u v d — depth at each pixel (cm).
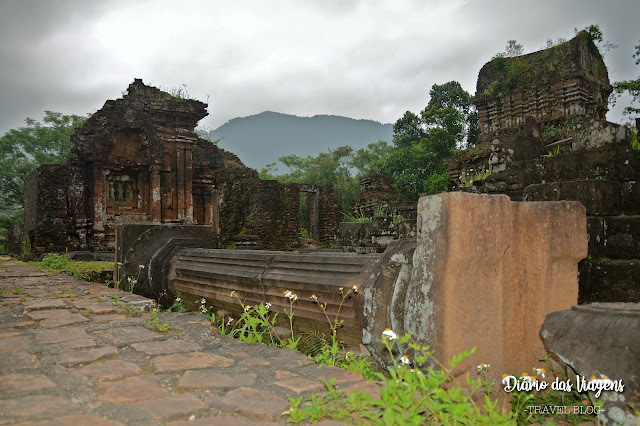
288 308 462
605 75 2094
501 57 2200
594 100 1995
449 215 292
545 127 1983
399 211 1236
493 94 2183
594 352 260
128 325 428
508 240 322
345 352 395
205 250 650
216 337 394
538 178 615
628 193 508
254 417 226
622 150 539
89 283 767
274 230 2550
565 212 345
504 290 329
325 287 414
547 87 2020
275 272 484
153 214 1797
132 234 755
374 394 259
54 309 507
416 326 307
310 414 226
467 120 3488
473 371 298
